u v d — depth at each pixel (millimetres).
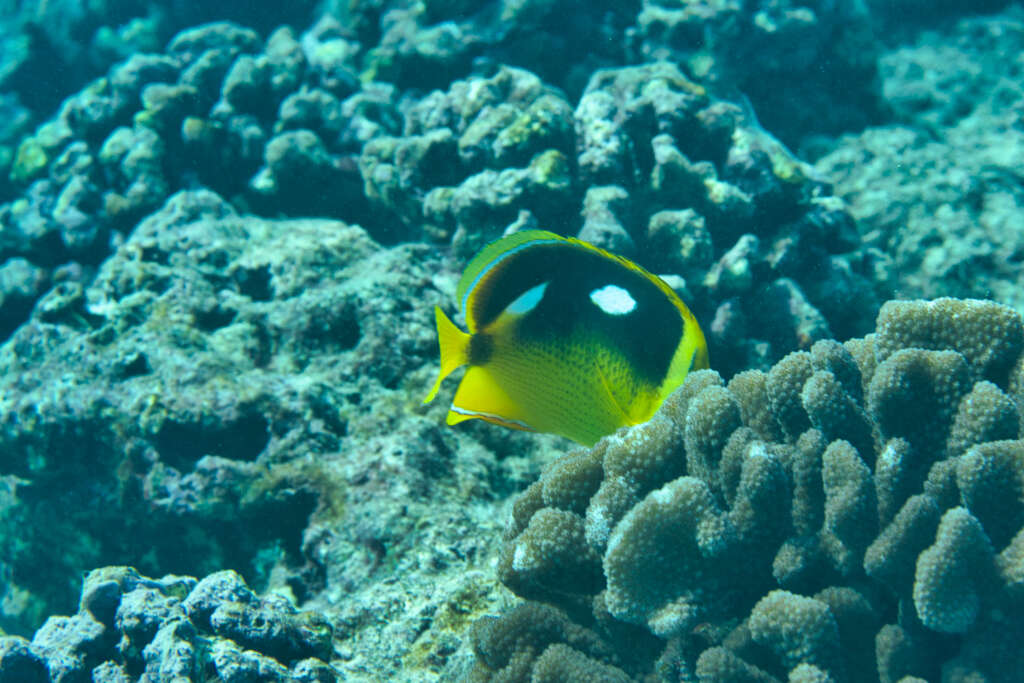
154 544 746
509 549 559
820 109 1288
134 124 1299
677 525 506
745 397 548
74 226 1180
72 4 1647
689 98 965
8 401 809
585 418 546
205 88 1304
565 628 536
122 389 755
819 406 520
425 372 750
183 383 741
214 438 726
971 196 1106
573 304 531
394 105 1253
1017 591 479
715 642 519
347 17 1484
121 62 1657
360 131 1197
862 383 544
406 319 768
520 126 917
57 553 845
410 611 620
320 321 774
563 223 933
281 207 1204
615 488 526
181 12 1658
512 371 539
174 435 733
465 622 613
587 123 937
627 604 507
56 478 791
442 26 1207
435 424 724
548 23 1177
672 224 900
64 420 759
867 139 1247
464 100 1034
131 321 827
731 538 504
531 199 897
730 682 493
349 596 645
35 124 1668
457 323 797
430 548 650
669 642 524
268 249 902
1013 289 1009
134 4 1653
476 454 722
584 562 534
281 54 1296
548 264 527
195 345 786
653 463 532
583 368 537
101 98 1354
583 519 543
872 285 1001
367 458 697
